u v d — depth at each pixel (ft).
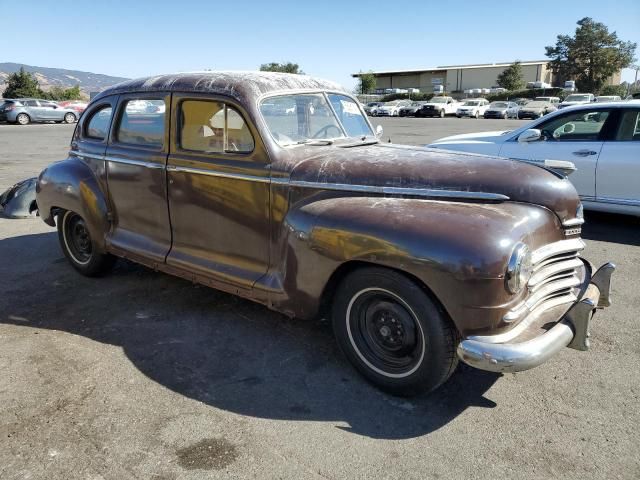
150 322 13.16
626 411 9.51
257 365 11.16
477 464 8.23
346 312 10.23
